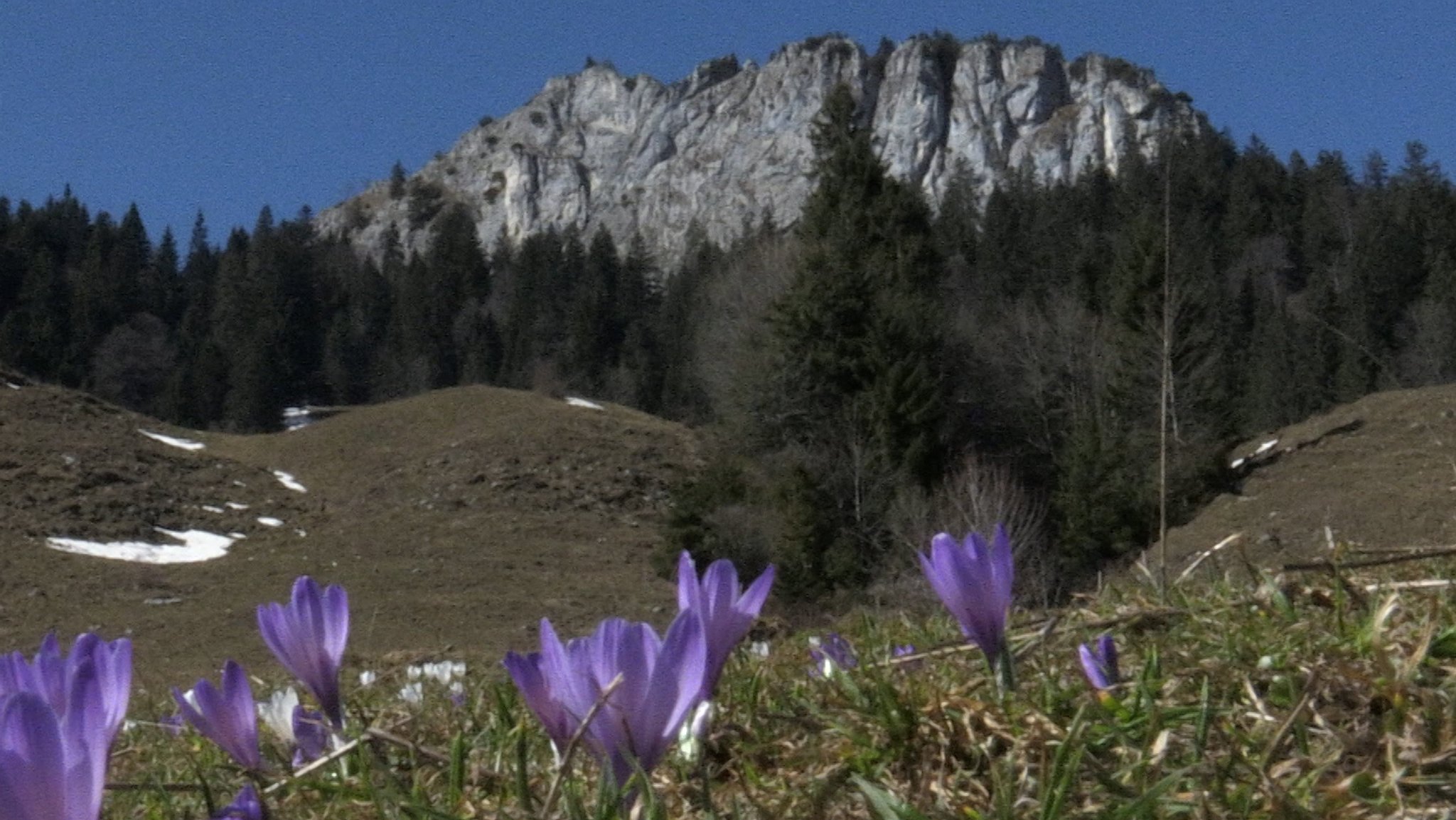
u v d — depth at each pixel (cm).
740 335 3616
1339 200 7725
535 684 109
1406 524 1892
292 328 8788
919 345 3155
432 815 130
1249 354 4962
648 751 99
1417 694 155
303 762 173
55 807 71
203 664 1507
